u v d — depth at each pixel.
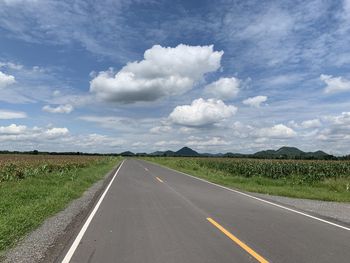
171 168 43.34
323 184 23.72
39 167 30.06
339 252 7.09
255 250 7.15
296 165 36.72
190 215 11.15
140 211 11.87
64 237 8.20
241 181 25.92
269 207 13.17
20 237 8.11
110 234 8.55
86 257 6.67
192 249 7.23
